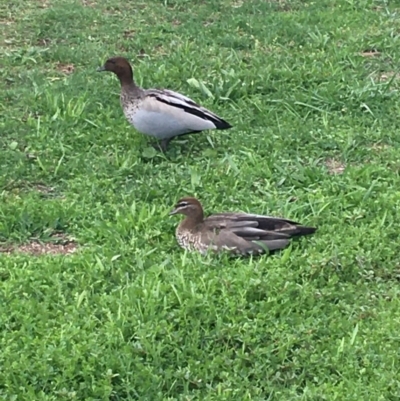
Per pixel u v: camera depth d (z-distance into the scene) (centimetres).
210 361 301
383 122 456
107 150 428
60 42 542
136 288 326
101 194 390
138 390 292
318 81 494
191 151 427
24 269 340
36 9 586
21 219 372
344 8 601
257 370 298
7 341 306
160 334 309
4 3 592
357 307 325
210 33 557
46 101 465
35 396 288
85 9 582
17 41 541
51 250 362
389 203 382
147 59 518
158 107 415
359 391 290
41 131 439
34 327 312
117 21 571
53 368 296
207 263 340
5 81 495
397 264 347
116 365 297
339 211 379
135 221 368
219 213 365
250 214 358
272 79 496
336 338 312
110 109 462
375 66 516
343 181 400
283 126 449
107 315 315
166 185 395
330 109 469
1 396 288
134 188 393
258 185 399
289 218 373
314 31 559
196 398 291
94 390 290
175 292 322
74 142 433
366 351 305
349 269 342
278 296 325
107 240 361
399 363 301
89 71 502
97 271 339
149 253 350
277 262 342
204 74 499
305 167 408
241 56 526
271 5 605
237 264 343
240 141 433
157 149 429
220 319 314
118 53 529
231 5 603
